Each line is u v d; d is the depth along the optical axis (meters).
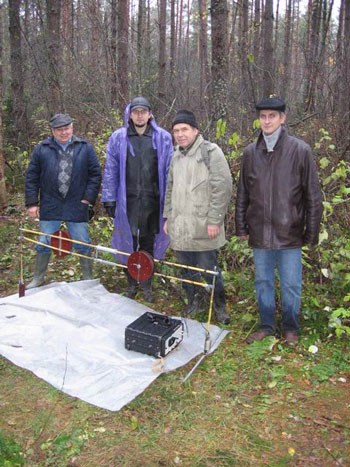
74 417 2.90
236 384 3.30
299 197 3.50
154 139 4.31
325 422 2.89
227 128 5.82
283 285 3.70
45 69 9.54
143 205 4.39
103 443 2.69
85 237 4.77
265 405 3.07
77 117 8.38
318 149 5.46
